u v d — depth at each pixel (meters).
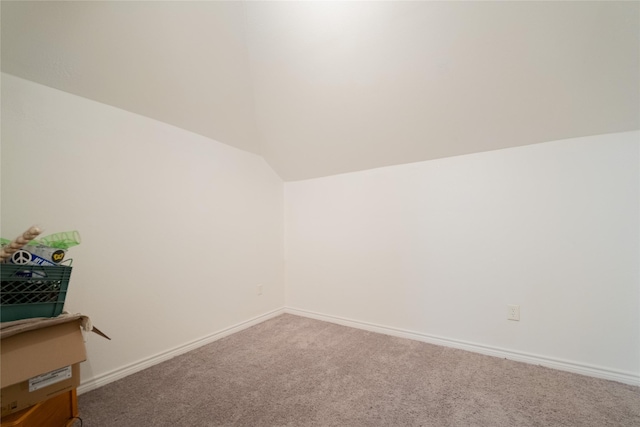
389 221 2.29
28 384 0.85
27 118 1.32
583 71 1.33
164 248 1.85
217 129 2.17
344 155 2.35
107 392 1.43
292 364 1.73
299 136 2.32
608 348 1.53
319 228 2.69
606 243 1.54
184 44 1.56
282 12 1.55
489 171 1.88
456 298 1.98
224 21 1.59
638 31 1.15
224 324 2.23
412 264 2.16
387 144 2.11
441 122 1.81
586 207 1.59
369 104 1.86
